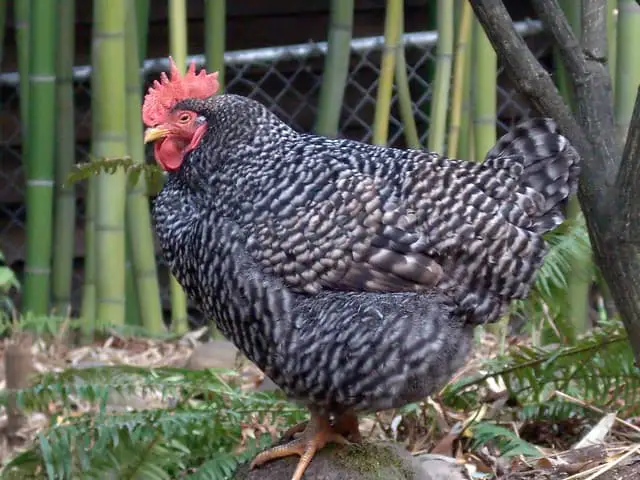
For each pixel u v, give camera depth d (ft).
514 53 11.28
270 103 24.48
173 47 18.11
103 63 19.03
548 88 11.28
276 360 11.21
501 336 17.35
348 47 20.67
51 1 20.56
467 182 11.09
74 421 12.92
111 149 19.40
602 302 19.22
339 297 10.82
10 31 24.57
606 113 11.26
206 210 11.42
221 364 18.17
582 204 11.19
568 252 14.17
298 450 11.92
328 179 11.02
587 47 11.41
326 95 20.77
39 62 20.68
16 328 19.03
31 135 21.02
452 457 13.08
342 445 11.87
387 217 10.80
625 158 10.37
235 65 23.89
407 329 10.69
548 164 11.23
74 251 24.54
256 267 10.98
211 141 11.60
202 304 11.84
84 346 20.62
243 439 13.89
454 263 10.90
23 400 12.41
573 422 14.37
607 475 11.87
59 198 21.86
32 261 21.38
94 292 21.31
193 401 15.21
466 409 14.65
